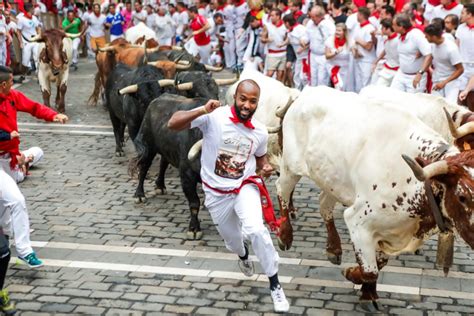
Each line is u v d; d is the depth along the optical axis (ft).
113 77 39.14
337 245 23.66
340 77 49.67
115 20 80.94
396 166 18.66
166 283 22.72
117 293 21.97
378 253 20.39
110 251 25.59
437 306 21.07
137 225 28.48
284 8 63.72
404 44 38.96
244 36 68.90
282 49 55.98
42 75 52.03
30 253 23.45
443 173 16.52
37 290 22.20
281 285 22.50
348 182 20.34
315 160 21.38
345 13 58.44
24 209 23.22
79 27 78.43
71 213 29.89
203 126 19.97
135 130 34.76
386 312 20.66
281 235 24.80
